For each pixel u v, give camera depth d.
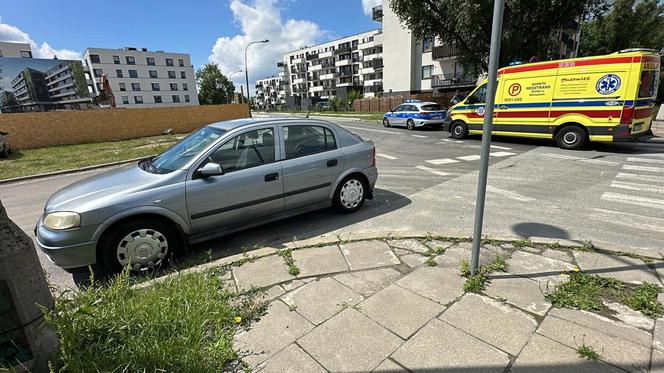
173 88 78.00
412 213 4.90
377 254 3.38
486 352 2.05
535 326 2.24
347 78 72.62
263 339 2.25
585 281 2.69
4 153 14.31
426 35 19.78
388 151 10.77
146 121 22.20
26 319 1.74
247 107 26.50
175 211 3.44
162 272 3.40
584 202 5.09
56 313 1.88
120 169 4.17
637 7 29.59
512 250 3.33
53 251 3.01
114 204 3.15
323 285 2.87
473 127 12.09
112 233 3.21
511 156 8.91
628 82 8.08
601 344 2.06
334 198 4.77
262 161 4.05
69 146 18.09
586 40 35.75
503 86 10.63
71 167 11.03
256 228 4.55
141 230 3.33
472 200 5.41
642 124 8.63
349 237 3.78
